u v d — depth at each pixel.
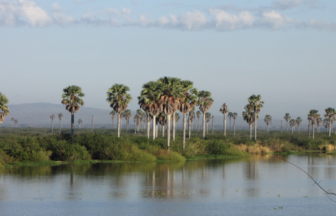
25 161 52.34
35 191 31.44
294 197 31.02
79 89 83.56
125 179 38.78
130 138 67.38
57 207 25.97
